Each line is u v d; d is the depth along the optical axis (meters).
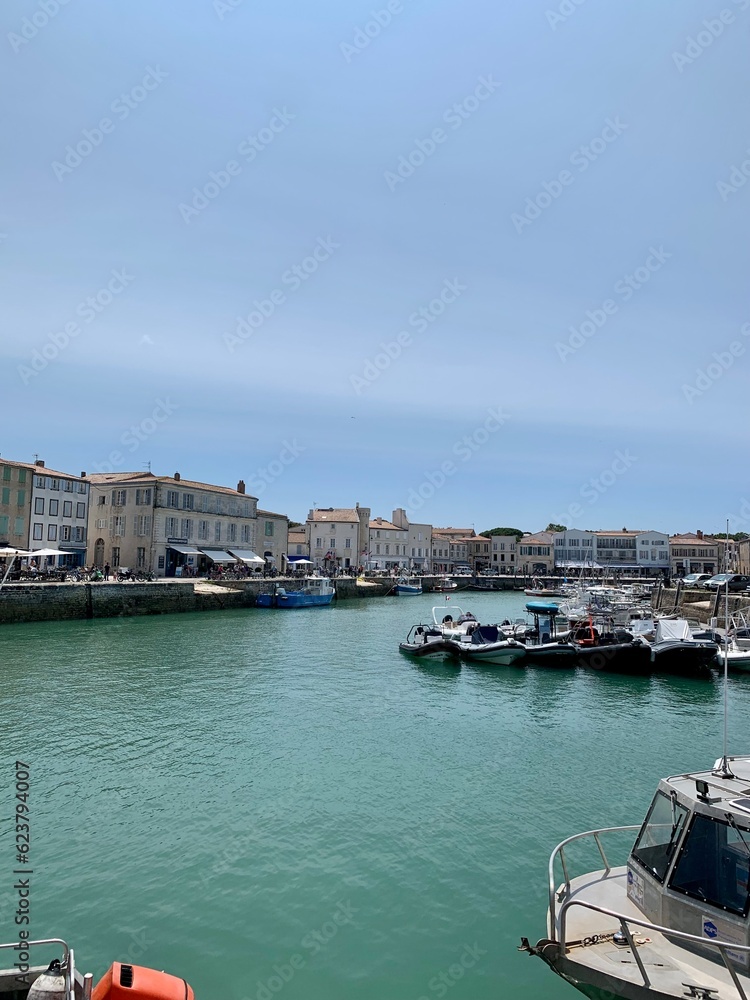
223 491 74.94
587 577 118.44
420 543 129.38
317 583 72.38
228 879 11.12
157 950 9.24
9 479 53.78
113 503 66.56
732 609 45.84
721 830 7.51
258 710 21.98
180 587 52.97
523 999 8.41
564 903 7.61
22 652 32.16
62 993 6.62
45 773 15.82
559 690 27.14
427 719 21.56
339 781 15.55
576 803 14.41
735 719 22.58
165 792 14.75
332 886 10.94
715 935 7.21
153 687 24.98
